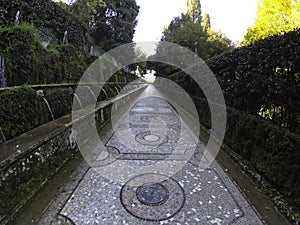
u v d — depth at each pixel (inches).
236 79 139.5
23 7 205.6
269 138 85.7
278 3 347.9
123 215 64.9
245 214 66.9
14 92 101.2
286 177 73.7
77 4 402.9
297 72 80.3
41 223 59.9
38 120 115.3
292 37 79.8
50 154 90.7
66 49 229.6
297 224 61.1
